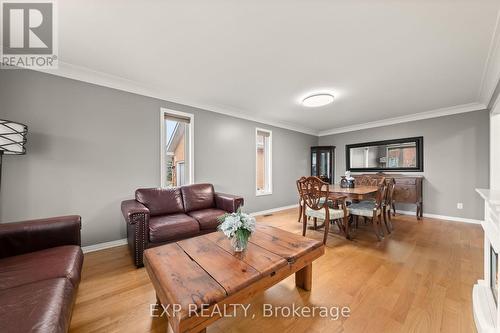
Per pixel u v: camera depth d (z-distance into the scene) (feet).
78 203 7.86
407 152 14.28
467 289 5.41
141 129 9.38
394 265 6.79
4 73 6.72
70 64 7.39
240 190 13.38
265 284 3.95
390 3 4.72
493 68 7.41
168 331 4.10
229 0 4.66
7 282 3.54
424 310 4.65
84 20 5.24
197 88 9.55
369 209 9.43
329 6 4.82
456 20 5.20
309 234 10.08
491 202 3.69
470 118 11.92
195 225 7.86
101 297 5.16
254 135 14.25
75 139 7.81
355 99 10.91
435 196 13.10
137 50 6.59
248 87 9.43
